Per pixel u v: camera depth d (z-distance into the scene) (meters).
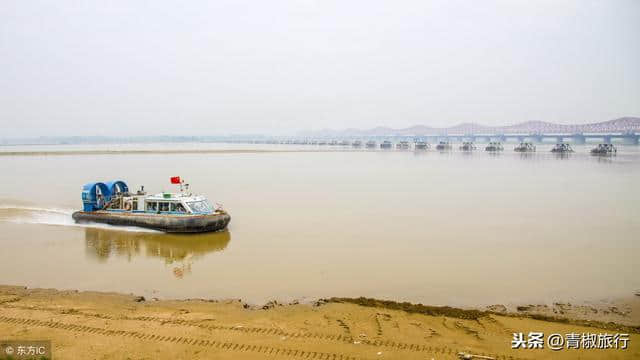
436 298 16.45
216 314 14.20
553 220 31.70
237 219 31.72
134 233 26.78
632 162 99.31
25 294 16.27
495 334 12.73
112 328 12.94
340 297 16.38
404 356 11.27
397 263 20.91
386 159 116.44
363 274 19.23
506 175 67.38
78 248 23.27
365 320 13.63
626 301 16.23
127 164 89.62
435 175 67.62
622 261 21.28
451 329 13.04
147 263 20.73
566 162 101.00
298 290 17.19
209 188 49.84
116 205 30.16
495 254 22.53
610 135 187.62
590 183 55.59
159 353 11.44
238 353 11.44
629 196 43.59
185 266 20.30
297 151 169.50
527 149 173.25
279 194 45.12
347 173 71.31
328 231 27.81
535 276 19.03
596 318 14.68
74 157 117.69
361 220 31.52
